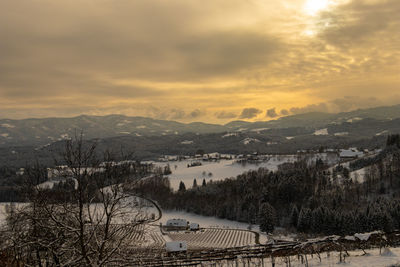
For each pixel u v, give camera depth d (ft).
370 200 424.05
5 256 73.72
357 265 62.75
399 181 447.01
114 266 66.59
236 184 613.93
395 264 60.03
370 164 643.04
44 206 56.44
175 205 587.27
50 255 65.31
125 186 60.49
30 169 60.70
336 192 466.70
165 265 90.99
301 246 88.17
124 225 61.41
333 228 307.99
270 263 77.77
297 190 482.28
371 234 88.89
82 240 57.00
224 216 524.52
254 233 399.24
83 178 57.06
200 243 351.46
